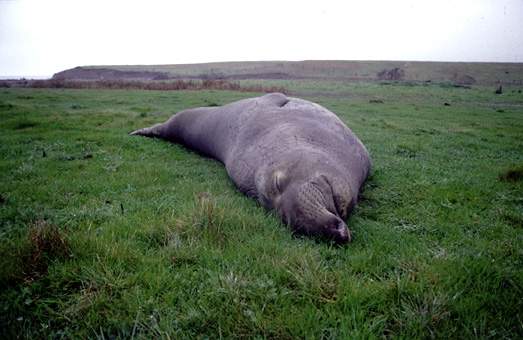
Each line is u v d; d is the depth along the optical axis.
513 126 15.05
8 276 2.90
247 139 6.31
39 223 3.53
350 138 6.24
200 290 2.87
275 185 4.85
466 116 17.92
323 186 4.44
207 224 3.90
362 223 4.58
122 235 3.75
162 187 5.62
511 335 2.47
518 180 6.47
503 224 4.55
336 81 59.78
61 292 2.87
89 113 13.67
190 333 2.46
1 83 42.22
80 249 3.24
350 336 2.36
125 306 2.69
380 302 2.75
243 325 2.52
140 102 19.83
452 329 2.46
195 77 77.12
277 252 3.50
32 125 10.53
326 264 3.41
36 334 2.49
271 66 100.56
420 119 16.19
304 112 6.48
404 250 3.70
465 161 8.24
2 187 5.40
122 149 8.04
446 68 94.31
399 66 98.25
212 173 6.82
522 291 2.91
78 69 94.25
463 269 3.17
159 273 3.05
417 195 5.63
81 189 5.41
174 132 9.10
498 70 91.00
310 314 2.57
